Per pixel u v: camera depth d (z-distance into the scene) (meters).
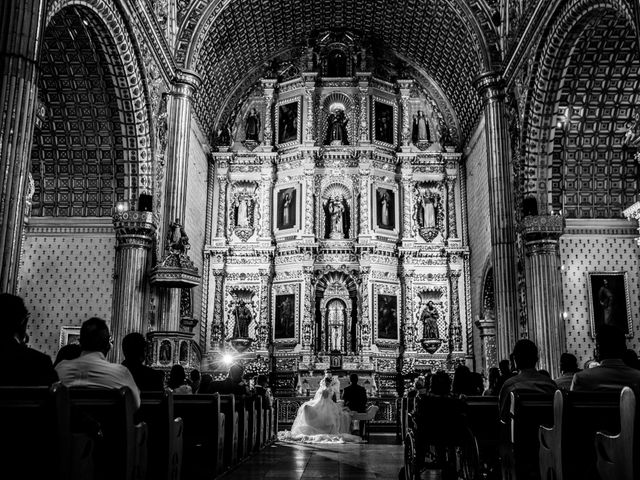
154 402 7.28
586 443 5.66
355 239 28.05
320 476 9.84
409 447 8.70
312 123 28.89
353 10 28.47
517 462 6.82
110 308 20.50
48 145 19.45
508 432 7.29
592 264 19.95
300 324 26.98
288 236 28.09
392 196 28.94
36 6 11.48
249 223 28.58
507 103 20.80
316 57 30.00
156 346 17.52
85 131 19.06
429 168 29.20
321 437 17.06
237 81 29.67
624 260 19.97
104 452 5.46
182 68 21.53
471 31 22.38
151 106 19.05
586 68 17.34
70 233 20.88
